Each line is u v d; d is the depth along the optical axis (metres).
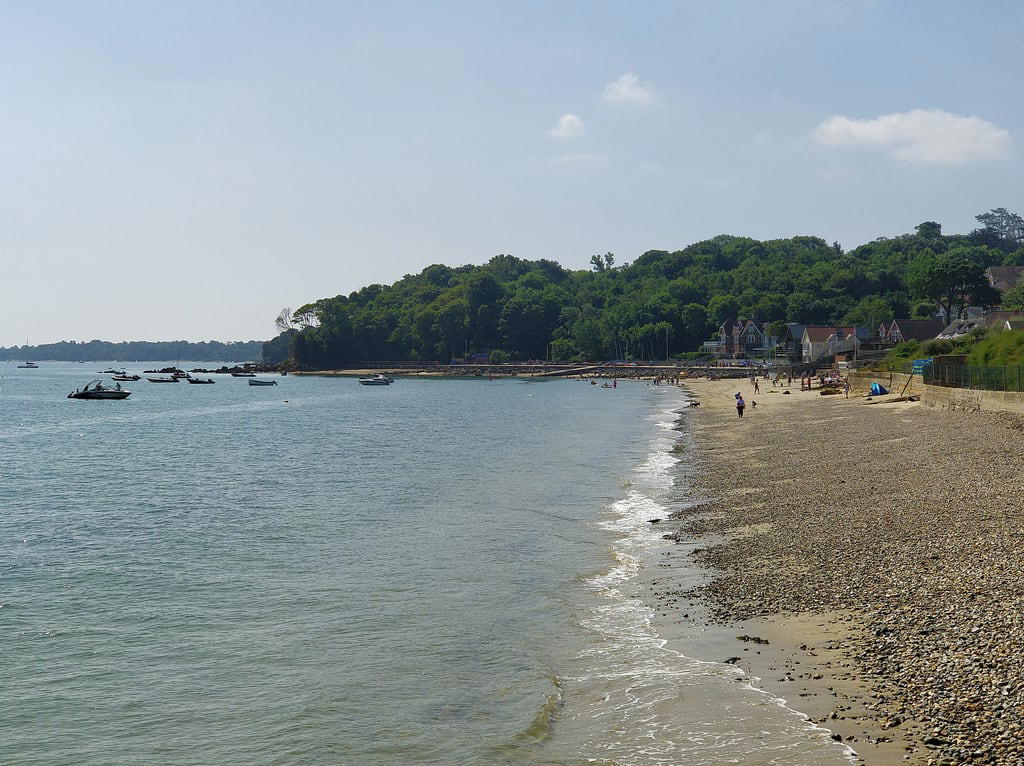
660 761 13.72
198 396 169.50
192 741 15.68
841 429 58.81
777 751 13.42
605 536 30.94
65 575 27.33
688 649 18.45
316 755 14.95
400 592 24.58
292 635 21.16
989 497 28.30
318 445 70.00
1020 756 11.73
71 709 17.11
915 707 13.97
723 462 48.50
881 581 20.78
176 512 38.66
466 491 42.66
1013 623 16.20
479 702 16.80
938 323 157.00
